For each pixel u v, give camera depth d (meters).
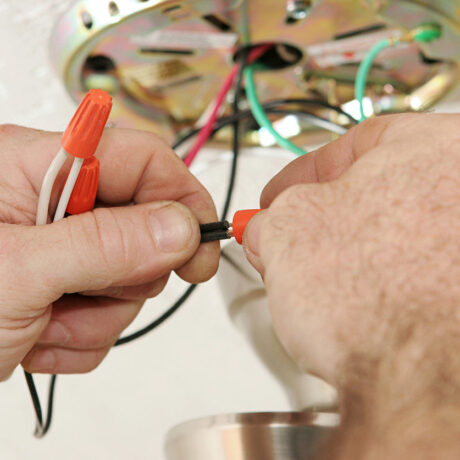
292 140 0.56
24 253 0.46
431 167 0.41
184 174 0.50
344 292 0.40
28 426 0.60
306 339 0.40
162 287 0.53
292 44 0.52
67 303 0.52
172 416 0.60
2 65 0.54
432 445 0.36
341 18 0.50
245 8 0.49
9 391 0.60
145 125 0.55
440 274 0.39
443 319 0.39
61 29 0.50
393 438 0.37
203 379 0.60
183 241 0.47
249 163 0.58
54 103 0.56
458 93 0.54
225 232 0.48
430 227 0.40
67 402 0.60
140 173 0.50
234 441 0.42
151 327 0.53
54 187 0.48
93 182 0.47
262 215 0.43
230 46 0.51
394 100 0.55
